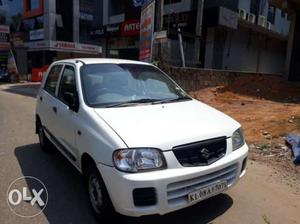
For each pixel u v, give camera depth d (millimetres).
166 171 3018
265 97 12602
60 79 5059
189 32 17766
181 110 3930
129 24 19672
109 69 4574
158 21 11789
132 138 3109
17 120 9453
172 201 3062
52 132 5082
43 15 37000
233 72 15359
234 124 3781
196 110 4012
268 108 10016
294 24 16125
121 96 4180
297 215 3707
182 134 3232
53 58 35500
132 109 3816
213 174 3277
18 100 14930
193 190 3150
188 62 16109
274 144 6309
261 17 23422
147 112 3738
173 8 20734
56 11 36844
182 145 3137
